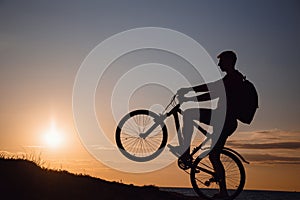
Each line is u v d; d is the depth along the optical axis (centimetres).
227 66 984
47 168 1110
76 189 944
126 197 945
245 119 973
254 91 977
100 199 900
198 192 996
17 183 934
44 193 898
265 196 13050
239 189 991
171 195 1027
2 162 1077
